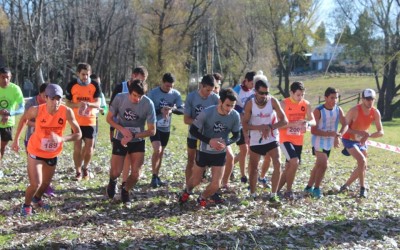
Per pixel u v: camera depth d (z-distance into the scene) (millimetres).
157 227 6441
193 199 8156
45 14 41062
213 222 6766
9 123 9727
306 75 80562
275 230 6418
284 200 8211
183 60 47594
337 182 10594
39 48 39156
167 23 46469
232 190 8836
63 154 13664
